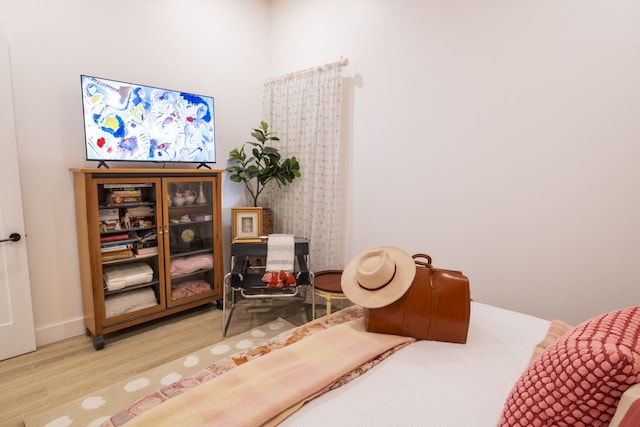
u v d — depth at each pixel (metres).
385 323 1.46
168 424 0.93
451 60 2.39
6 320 2.24
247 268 3.11
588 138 1.92
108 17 2.58
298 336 1.54
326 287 2.59
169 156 2.80
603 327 0.85
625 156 1.82
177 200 2.81
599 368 0.69
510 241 2.24
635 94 1.77
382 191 2.85
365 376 1.20
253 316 3.02
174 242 2.84
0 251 2.19
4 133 2.15
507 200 2.23
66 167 2.48
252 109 3.58
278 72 3.60
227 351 2.40
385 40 2.72
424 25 2.49
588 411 0.72
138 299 2.62
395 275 1.53
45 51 2.33
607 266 1.92
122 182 2.45
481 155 2.31
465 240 2.43
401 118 2.68
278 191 3.55
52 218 2.45
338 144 3.00
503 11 2.14
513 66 2.13
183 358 2.29
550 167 2.05
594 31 1.86
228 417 0.95
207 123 3.01
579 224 1.98
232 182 3.51
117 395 1.92
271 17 3.62
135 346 2.46
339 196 3.07
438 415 1.00
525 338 1.48
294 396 1.03
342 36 3.00
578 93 1.93
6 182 2.18
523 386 0.86
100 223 2.43
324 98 3.05
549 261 2.10
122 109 2.52
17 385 2.01
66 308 2.56
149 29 2.81
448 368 1.25
